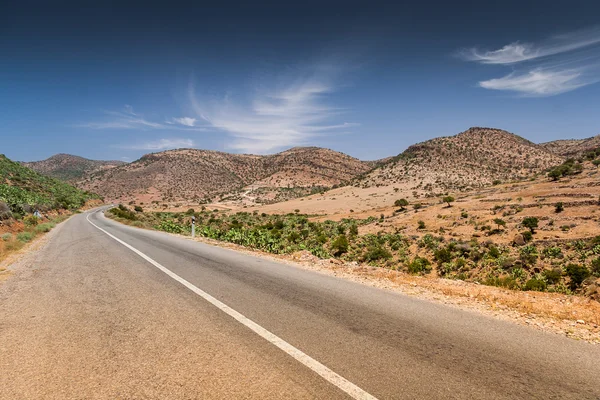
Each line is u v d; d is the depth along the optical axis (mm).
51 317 4594
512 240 51062
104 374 3008
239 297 5664
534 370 3191
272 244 20172
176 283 6738
